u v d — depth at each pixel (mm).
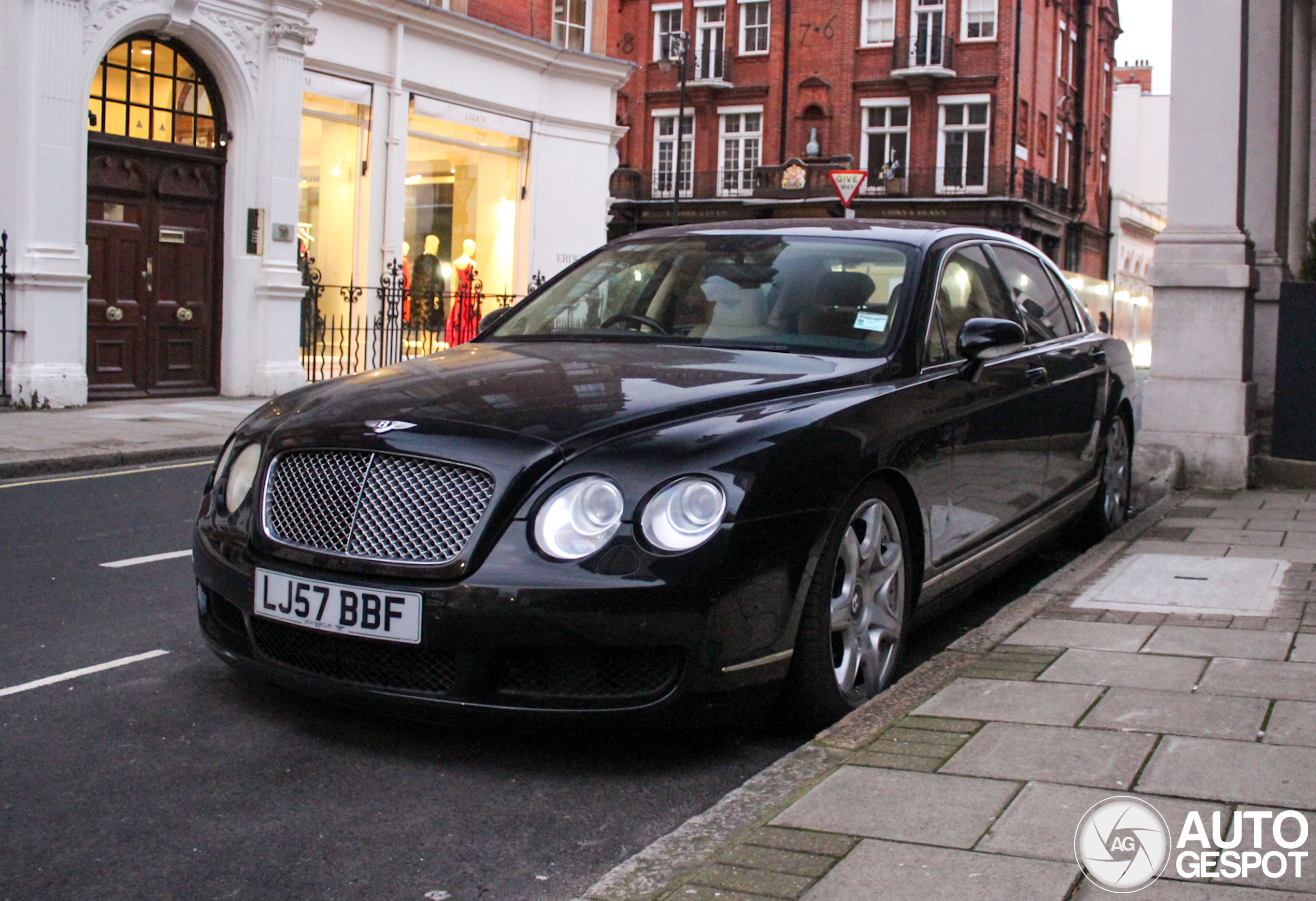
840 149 43812
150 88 14273
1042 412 5523
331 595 3512
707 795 3430
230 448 4074
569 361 4273
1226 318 8414
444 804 3326
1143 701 3672
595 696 3395
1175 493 8227
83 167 13234
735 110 45312
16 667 4457
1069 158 49250
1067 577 5445
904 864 2629
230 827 3158
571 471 3434
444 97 19859
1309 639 4344
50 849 3018
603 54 23484
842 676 3891
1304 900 2441
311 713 3998
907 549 4250
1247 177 10461
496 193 21328
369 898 2797
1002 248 5867
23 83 12672
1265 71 10344
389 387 4027
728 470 3480
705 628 3359
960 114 42344
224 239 15172
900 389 4328
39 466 9383
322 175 18016
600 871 2955
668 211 46281
